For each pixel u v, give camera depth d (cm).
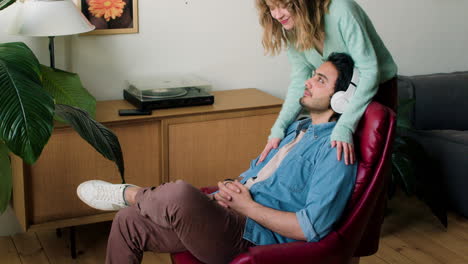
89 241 269
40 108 177
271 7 185
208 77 300
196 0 285
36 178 236
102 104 269
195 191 168
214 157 268
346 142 169
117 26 270
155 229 174
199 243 170
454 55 371
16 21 232
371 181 170
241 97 287
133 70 282
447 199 303
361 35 179
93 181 192
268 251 157
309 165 177
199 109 260
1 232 273
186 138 259
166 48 286
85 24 236
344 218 170
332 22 183
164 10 279
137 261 177
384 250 266
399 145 289
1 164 216
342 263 170
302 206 175
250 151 275
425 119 323
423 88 323
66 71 255
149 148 255
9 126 172
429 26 356
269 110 273
